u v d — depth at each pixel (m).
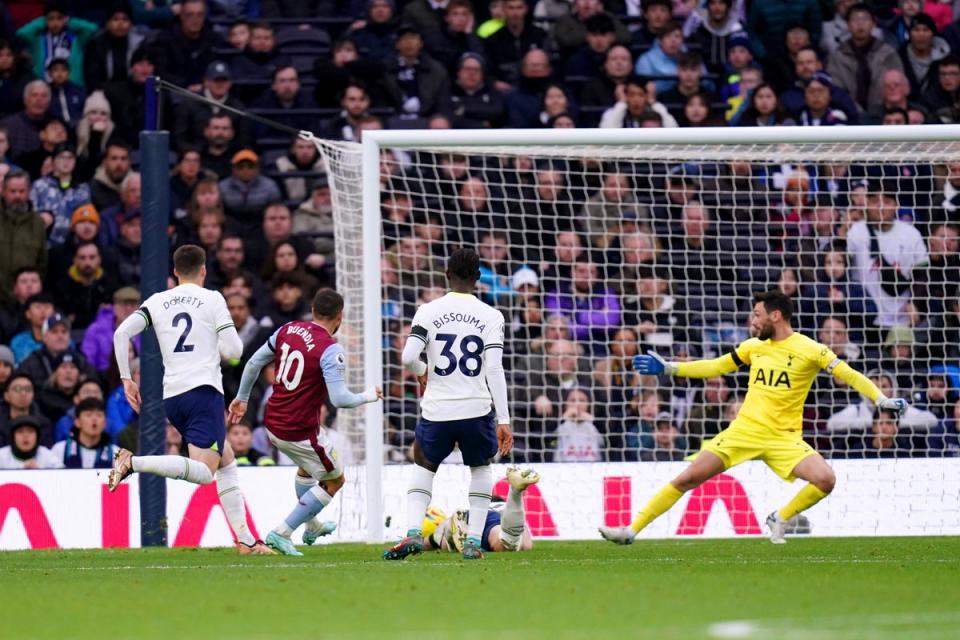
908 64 51.34
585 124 49.84
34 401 41.66
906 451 38.22
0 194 46.69
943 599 17.48
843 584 19.53
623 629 14.38
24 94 49.53
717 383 41.12
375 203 31.38
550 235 45.16
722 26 52.22
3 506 32.31
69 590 19.14
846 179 41.78
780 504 34.38
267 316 43.72
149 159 32.62
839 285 42.12
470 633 14.13
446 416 23.39
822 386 40.72
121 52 51.28
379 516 30.95
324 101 50.25
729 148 36.94
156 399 31.91
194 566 23.92
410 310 43.66
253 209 47.00
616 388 39.59
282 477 33.19
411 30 50.06
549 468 34.03
